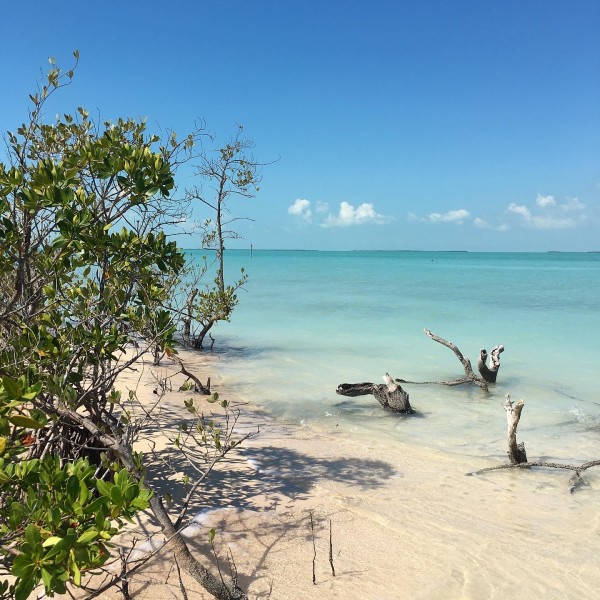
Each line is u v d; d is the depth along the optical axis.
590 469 6.57
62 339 4.52
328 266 80.06
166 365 12.38
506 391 10.62
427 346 15.32
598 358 13.84
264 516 5.04
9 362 4.15
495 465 6.71
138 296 5.28
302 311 23.17
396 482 6.08
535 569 4.39
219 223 14.82
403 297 29.44
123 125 5.80
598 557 4.59
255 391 10.40
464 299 28.30
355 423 8.47
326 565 4.29
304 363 13.05
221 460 6.42
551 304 25.83
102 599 3.66
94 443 4.83
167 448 6.63
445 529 5.00
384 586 4.06
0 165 4.37
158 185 4.58
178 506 5.09
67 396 4.00
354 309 23.81
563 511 5.45
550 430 8.23
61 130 5.76
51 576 2.48
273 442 7.32
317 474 6.20
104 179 4.64
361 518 5.14
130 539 4.40
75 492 2.74
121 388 9.82
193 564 3.71
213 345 15.34
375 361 13.32
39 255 4.79
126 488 2.80
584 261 123.00
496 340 16.34
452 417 8.88
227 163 14.77
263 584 4.00
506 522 5.20
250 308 24.20
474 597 3.98
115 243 4.70
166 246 5.02
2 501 3.55
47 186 4.16
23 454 4.68
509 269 71.62
